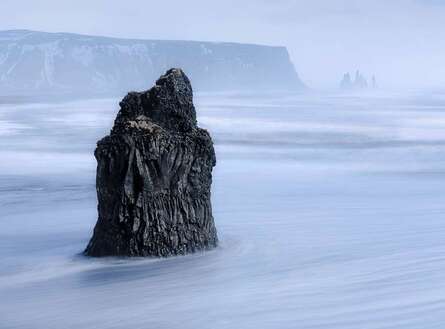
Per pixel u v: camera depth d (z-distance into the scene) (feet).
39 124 220.84
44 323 32.48
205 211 47.16
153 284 38.70
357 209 66.90
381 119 262.88
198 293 36.22
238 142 163.84
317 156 132.77
